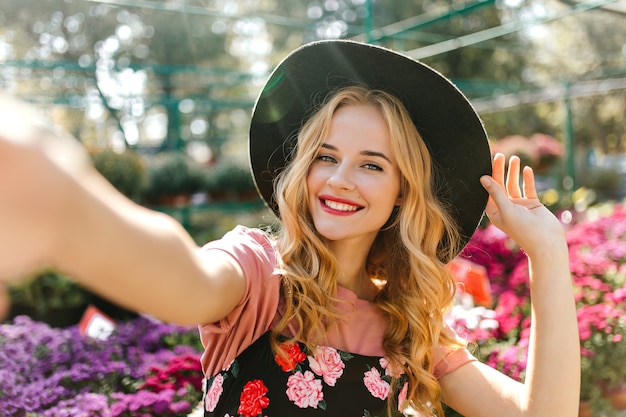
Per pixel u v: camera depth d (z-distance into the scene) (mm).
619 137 23312
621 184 13469
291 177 1376
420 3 18672
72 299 4848
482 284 3230
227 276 971
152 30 17609
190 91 15797
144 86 11883
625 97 21625
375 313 1457
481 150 1505
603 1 6250
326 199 1354
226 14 6977
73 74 10734
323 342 1345
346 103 1394
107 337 3242
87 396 2475
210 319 977
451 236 1584
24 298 4723
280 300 1322
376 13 15609
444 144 1539
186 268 552
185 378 2652
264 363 1270
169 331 3463
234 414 1241
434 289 1460
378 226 1395
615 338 3078
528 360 1339
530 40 19766
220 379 1278
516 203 1497
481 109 11906
